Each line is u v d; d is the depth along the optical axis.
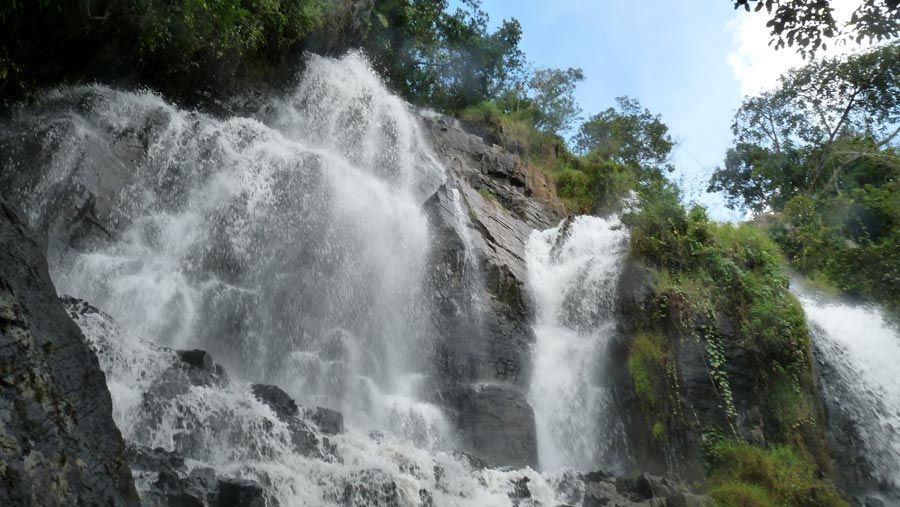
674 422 15.55
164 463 7.45
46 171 12.69
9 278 5.61
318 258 15.75
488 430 13.90
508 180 23.11
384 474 9.30
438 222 17.45
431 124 22.81
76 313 9.25
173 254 13.72
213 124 16.14
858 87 32.25
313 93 20.27
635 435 15.62
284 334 14.13
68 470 5.12
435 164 21.06
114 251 12.93
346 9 21.91
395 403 13.77
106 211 13.19
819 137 33.34
